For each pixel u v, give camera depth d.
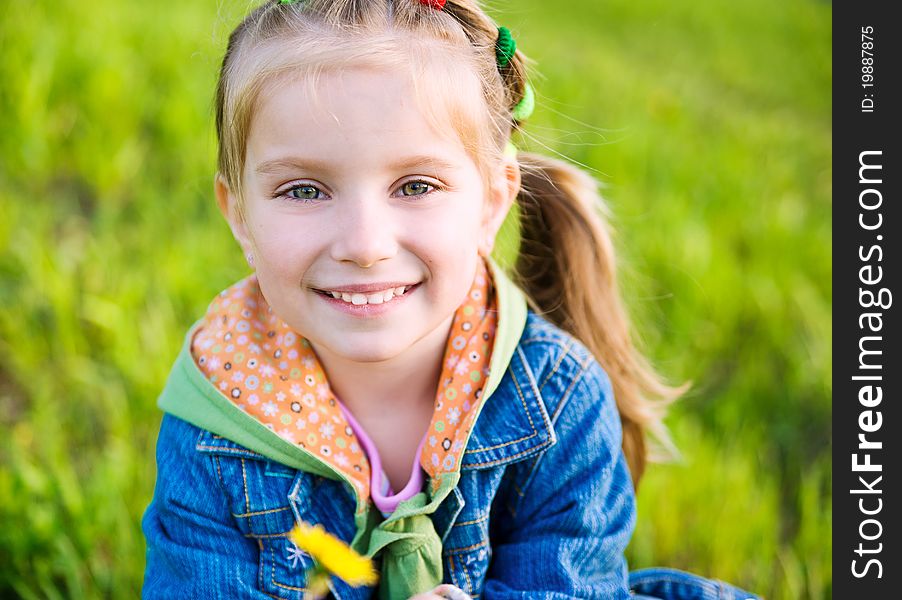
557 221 2.02
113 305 3.09
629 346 2.11
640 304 3.00
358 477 1.70
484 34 1.70
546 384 1.80
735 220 4.35
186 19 5.38
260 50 1.53
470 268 1.59
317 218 1.50
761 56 8.33
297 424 1.69
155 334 2.99
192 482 1.72
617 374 2.10
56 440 2.63
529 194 1.99
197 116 4.29
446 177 1.53
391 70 1.47
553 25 8.17
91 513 2.39
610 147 4.63
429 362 1.75
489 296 1.82
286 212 1.52
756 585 2.52
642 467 2.20
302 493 1.71
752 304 3.69
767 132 6.11
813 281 3.96
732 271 3.80
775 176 5.16
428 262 1.53
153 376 2.83
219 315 1.79
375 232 1.47
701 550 2.56
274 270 1.54
